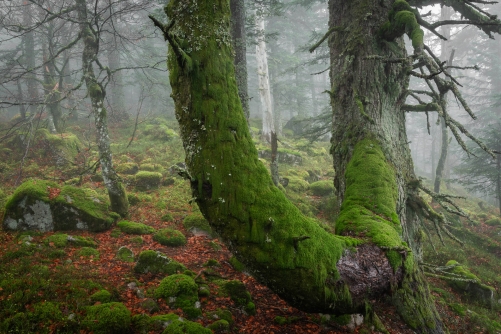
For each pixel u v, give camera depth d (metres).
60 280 5.21
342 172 5.88
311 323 5.16
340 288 3.51
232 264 7.06
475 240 13.11
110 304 4.64
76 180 11.66
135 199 10.28
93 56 8.73
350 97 5.94
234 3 9.04
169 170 13.14
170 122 22.36
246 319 5.18
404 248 4.00
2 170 12.46
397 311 5.09
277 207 3.31
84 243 7.02
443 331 5.30
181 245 7.86
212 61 3.32
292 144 21.55
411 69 5.48
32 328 4.05
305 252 3.29
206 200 3.32
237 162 3.29
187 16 3.34
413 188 5.76
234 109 3.40
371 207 4.75
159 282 5.84
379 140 5.52
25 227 7.24
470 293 8.86
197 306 5.20
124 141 17.41
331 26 6.48
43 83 16.39
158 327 4.44
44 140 14.14
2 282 4.81
